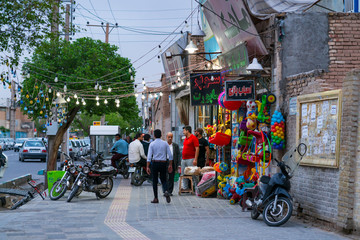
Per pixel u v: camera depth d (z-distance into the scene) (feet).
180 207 38.42
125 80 90.53
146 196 46.80
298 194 33.01
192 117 78.48
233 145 43.70
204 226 29.50
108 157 103.60
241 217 33.14
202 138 49.93
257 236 26.08
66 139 76.74
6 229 28.27
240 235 26.40
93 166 44.78
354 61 36.70
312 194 31.01
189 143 48.67
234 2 42.27
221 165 43.32
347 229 26.78
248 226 29.45
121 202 42.06
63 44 86.22
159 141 41.81
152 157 41.57
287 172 30.58
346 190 27.02
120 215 34.30
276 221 29.94
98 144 103.19
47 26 43.70
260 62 40.81
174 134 88.84
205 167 47.67
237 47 44.16
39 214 34.86
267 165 35.04
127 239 25.39
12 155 161.48
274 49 38.19
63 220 32.01
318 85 31.30
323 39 36.78
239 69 44.65
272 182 29.94
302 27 36.81
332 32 36.81
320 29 36.81
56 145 72.43
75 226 29.60
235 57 45.32
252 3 40.42
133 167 58.13
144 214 34.71
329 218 28.73
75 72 84.02
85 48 88.17
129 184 60.90
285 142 35.58
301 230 28.04
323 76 32.01
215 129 49.49
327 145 29.48
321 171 30.01
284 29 36.88
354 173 26.94
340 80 35.60
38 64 83.05
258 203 31.04
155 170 41.27
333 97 28.96
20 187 60.95
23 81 81.76
